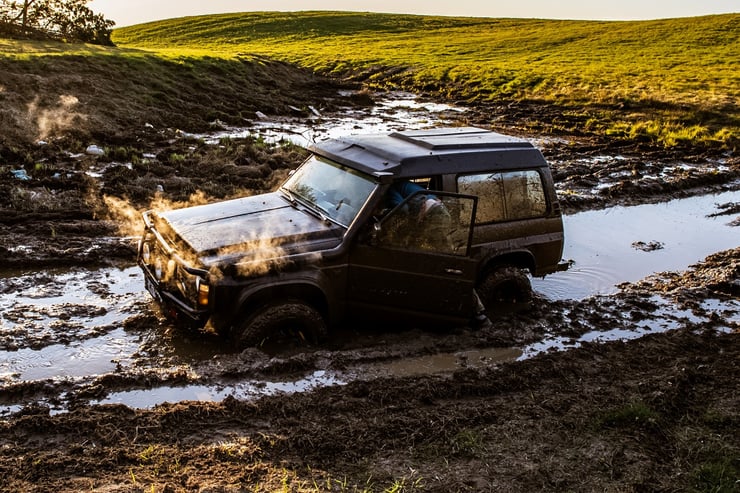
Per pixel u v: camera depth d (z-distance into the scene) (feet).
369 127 81.46
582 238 38.78
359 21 274.98
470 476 16.39
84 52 86.79
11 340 22.41
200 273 20.35
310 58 161.58
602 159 62.18
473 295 24.07
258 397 19.89
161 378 20.42
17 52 78.84
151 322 24.39
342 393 20.21
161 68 90.48
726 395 21.16
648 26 222.07
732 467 17.06
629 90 107.24
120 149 51.06
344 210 22.91
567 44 194.90
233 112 81.41
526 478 16.40
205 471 16.02
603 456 17.47
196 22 271.28
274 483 15.69
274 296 21.93
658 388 21.12
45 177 42.11
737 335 26.20
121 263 30.48
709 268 33.73
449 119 90.07
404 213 22.47
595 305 28.58
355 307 23.02
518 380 21.49
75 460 16.03
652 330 26.55
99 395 19.52
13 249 30.48
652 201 48.11
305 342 22.90
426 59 161.27
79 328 23.66
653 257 35.94
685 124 85.61
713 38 185.88
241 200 25.32
